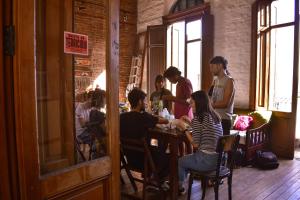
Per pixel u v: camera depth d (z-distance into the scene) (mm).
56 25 1521
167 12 7051
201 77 5914
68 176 1386
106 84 1628
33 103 1224
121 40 7891
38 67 1427
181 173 2861
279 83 5102
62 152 1558
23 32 1176
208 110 2764
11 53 1180
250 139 4355
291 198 3109
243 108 5367
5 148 1206
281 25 4898
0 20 1172
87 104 1650
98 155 1654
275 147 4848
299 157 4773
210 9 5848
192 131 2814
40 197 1254
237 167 4223
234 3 5441
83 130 1646
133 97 2967
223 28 5656
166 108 4027
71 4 1602
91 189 1540
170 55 7043
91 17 1661
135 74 7965
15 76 1179
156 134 2955
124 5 7816
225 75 3457
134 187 3287
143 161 2996
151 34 7195
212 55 5828
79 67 1623
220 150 2561
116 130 1687
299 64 4793
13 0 1157
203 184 3025
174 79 3852
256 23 5062
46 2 1469
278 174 3893
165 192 3092
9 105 1207
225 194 3225
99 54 1631
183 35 6887
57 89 1539
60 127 1553
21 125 1183
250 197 3137
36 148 1238
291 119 4617
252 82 5180
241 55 5391
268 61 5141
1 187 1202
